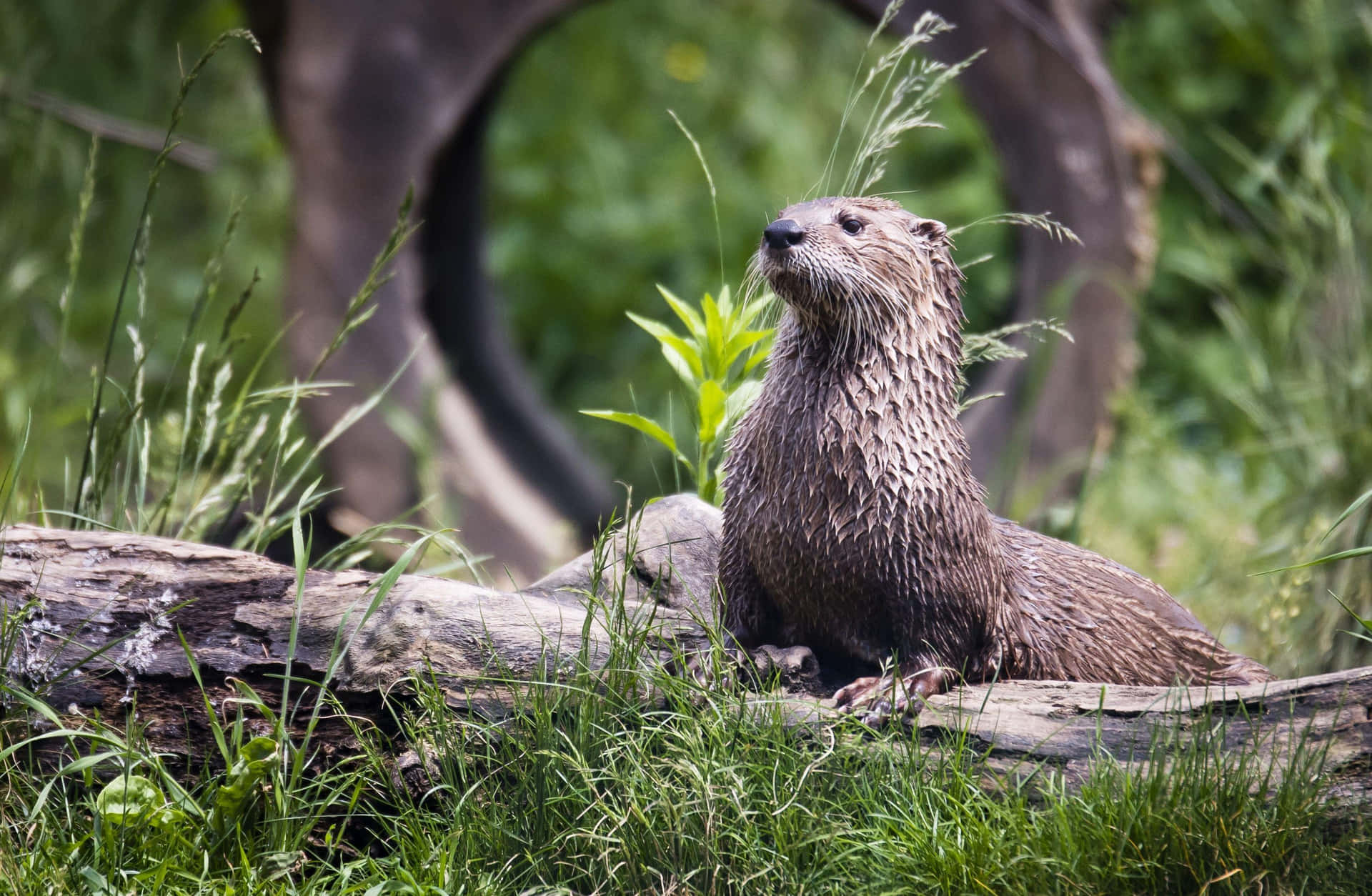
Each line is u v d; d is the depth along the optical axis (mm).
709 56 20203
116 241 15273
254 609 5219
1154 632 5863
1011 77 9336
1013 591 5504
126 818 4645
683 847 4469
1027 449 9469
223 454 6551
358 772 4812
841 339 5172
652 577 5750
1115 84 9648
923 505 5051
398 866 4566
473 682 5016
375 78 9469
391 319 9656
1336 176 10117
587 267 17906
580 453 12859
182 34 16609
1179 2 15852
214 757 5102
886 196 5934
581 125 19219
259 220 15930
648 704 4926
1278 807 4352
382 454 9633
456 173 11820
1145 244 9547
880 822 4562
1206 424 13914
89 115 9125
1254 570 8250
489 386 12312
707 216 18125
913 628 5121
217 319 14750
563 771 4730
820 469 5078
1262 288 14875
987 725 4848
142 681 5117
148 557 5312
